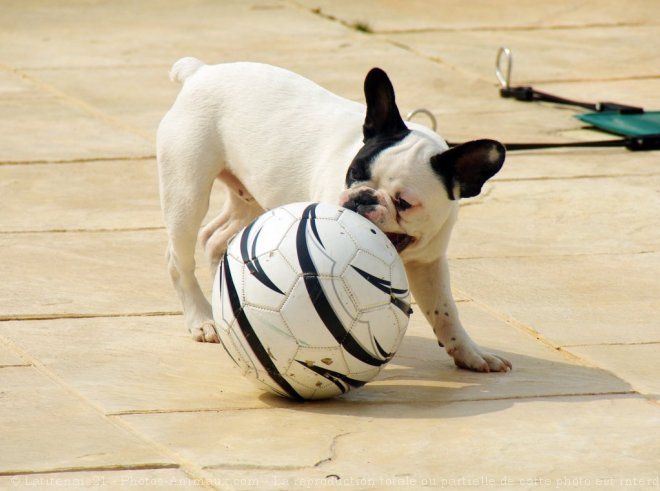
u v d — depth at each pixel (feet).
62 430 26.94
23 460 25.11
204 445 26.05
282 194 32.22
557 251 43.32
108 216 47.14
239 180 34.55
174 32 87.15
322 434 26.84
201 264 41.86
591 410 28.84
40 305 36.86
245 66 34.27
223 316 27.89
